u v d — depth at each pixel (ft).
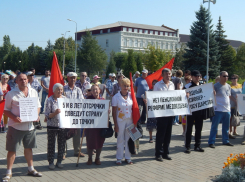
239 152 23.82
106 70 210.18
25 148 17.13
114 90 33.30
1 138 27.66
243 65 179.22
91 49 203.41
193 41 137.28
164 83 21.77
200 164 20.34
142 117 35.78
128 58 202.18
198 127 23.90
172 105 21.38
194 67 135.64
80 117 19.01
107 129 19.66
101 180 16.85
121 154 20.06
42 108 42.24
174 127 34.96
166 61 195.21
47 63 250.98
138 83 34.45
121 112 19.74
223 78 25.36
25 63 268.82
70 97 21.01
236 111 29.27
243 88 27.63
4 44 416.05
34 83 34.55
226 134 26.40
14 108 16.35
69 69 192.03
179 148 24.95
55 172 18.13
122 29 284.61
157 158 21.08
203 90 23.67
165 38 307.58
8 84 33.06
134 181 16.79
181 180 17.08
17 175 17.35
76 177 17.29
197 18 139.64
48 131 18.69
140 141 27.32
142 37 294.66
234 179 16.31
